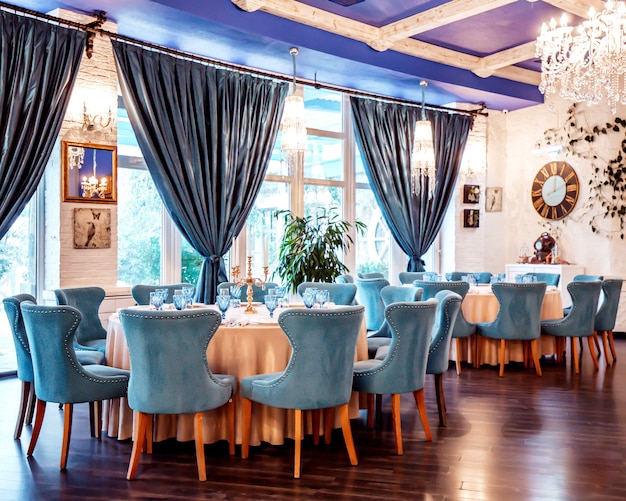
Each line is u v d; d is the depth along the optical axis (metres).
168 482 3.31
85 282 5.66
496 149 9.41
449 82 7.72
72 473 3.44
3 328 5.77
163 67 6.05
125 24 5.59
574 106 8.81
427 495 3.14
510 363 6.61
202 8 5.35
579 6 5.84
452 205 9.09
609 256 8.55
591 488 3.23
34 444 3.69
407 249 8.60
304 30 6.19
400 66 7.16
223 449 3.86
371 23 6.58
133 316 3.26
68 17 5.32
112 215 5.82
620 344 7.88
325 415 3.98
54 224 5.55
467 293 6.48
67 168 5.48
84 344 4.79
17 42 5.02
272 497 3.12
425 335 3.82
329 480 3.34
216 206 6.52
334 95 8.51
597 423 4.38
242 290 5.64
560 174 8.97
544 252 8.91
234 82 6.62
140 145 5.95
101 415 4.11
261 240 7.71
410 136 8.52
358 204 8.82
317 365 3.38
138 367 3.32
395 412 3.78
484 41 7.24
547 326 6.25
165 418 3.91
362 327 4.41
